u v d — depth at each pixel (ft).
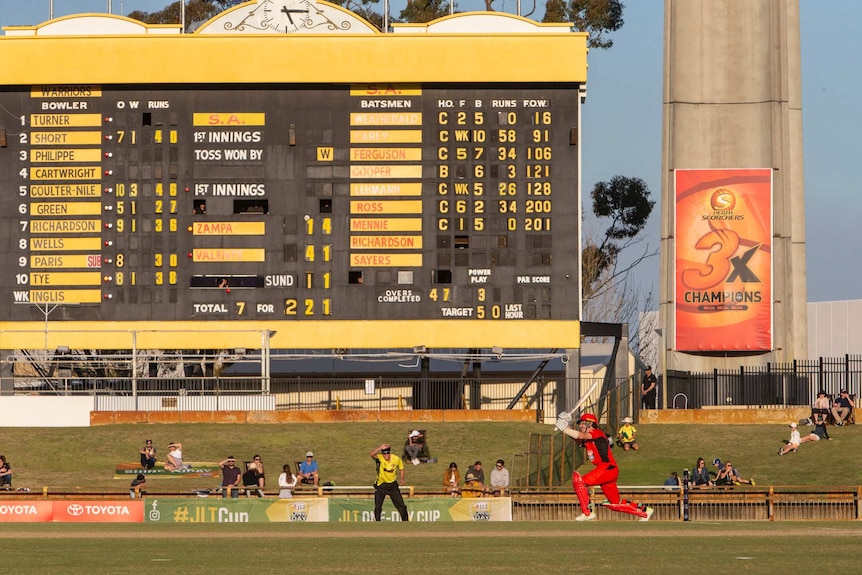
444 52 315.17
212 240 314.76
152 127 315.99
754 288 350.02
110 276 314.96
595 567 108.78
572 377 329.93
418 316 314.55
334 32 325.42
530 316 314.14
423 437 289.74
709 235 352.28
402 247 314.76
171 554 123.13
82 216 314.96
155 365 401.70
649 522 183.01
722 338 351.25
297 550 127.44
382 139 315.99
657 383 366.84
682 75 367.45
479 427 319.47
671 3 369.91
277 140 315.99
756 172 350.64
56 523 189.88
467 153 315.17
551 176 314.76
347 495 222.28
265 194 315.58
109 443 303.48
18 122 315.99
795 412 315.78
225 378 328.08
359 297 314.96
